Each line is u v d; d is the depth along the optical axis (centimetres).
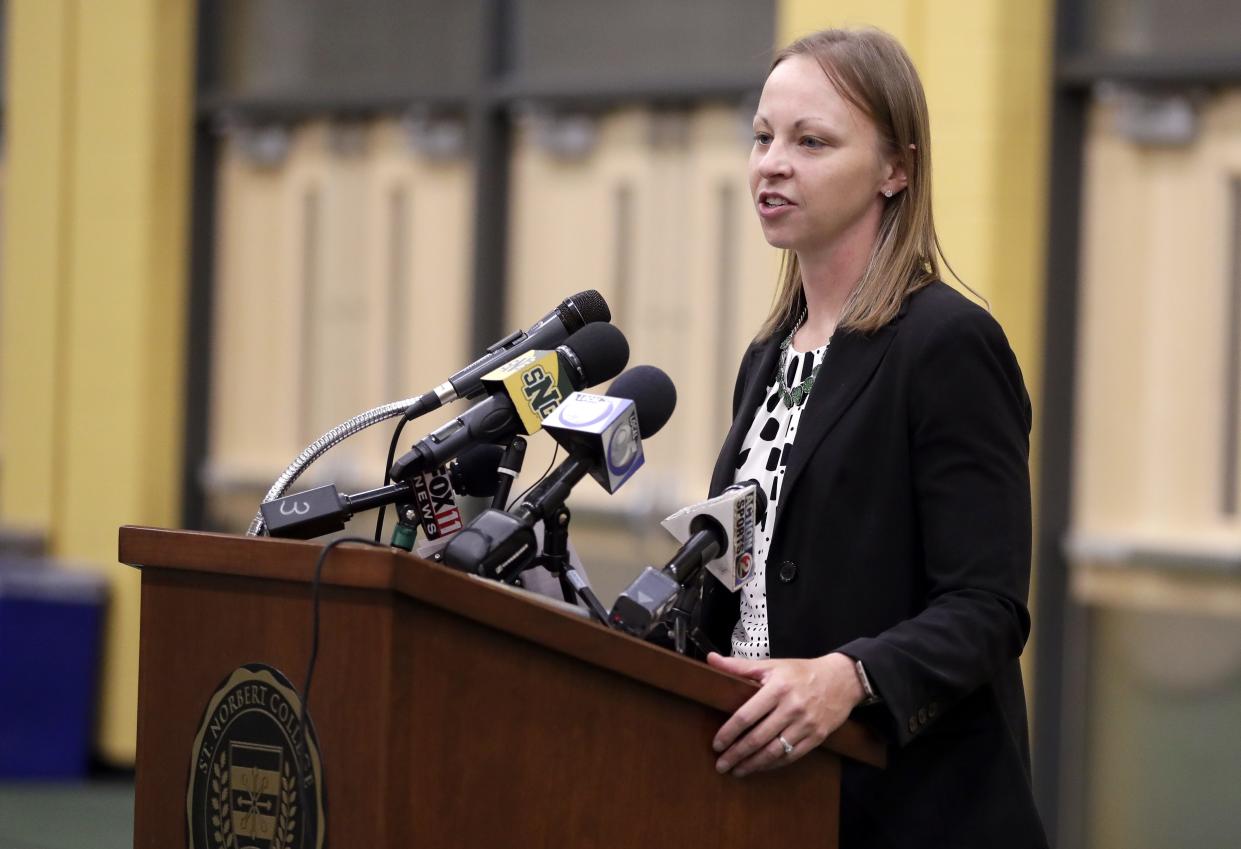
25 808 1892
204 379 2114
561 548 560
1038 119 1539
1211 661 1501
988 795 587
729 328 1770
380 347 2008
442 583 457
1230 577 1490
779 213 624
